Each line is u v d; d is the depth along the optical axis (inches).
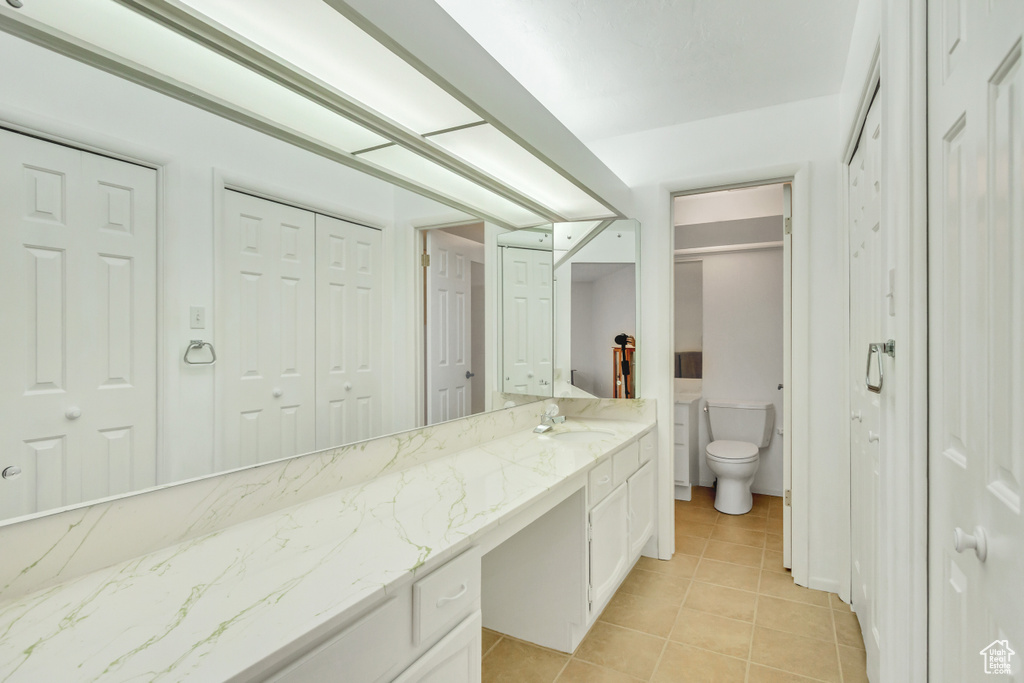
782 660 74.9
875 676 64.7
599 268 111.9
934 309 41.1
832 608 89.7
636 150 113.5
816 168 97.2
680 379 165.9
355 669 35.3
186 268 44.5
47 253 35.9
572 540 76.7
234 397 48.5
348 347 60.7
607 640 80.8
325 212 57.5
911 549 44.0
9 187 34.0
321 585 36.1
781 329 150.9
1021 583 26.0
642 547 100.8
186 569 38.9
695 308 162.7
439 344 75.9
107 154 39.1
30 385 35.1
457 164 70.9
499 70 62.3
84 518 38.0
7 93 33.7
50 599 34.4
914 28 43.3
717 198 145.2
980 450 32.0
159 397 42.7
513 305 95.2
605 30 75.4
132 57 40.4
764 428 147.1
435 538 44.8
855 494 83.8
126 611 32.8
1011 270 27.4
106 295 39.3
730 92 95.0
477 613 48.8
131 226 40.8
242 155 48.8
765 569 105.4
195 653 28.2
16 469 34.5
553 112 103.0
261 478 50.7
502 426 92.4
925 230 42.8
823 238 96.6
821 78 89.7
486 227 87.0
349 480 60.5
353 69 48.6
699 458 164.4
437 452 75.4
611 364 112.5
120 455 40.2
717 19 72.8
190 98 44.6
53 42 35.9
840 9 70.4
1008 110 27.6
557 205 99.7
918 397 43.0
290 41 43.8
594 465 74.8
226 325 47.8
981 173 31.5
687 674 72.1
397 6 45.1
